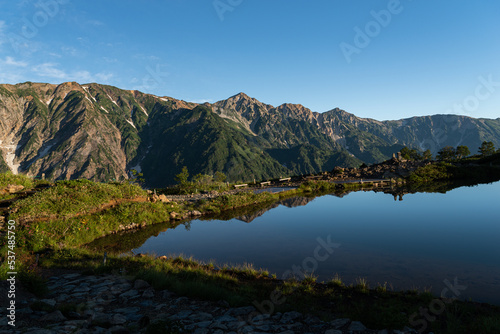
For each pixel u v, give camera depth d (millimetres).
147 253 15086
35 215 17219
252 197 33281
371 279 10641
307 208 28531
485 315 7008
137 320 6613
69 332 5336
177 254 14953
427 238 16281
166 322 6000
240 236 18438
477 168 54062
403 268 11688
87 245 16938
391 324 6270
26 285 8250
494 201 28375
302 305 8047
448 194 33969
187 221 24062
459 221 20422
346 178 56031
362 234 17688
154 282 9453
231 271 12078
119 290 8945
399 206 27406
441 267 11641
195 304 7934
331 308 7977
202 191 39219
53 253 13789
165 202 27203
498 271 11023
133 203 23938
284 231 19391
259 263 13102
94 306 7484
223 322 6609
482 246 14445
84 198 20922
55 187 21359
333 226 20297
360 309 7582
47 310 6738
